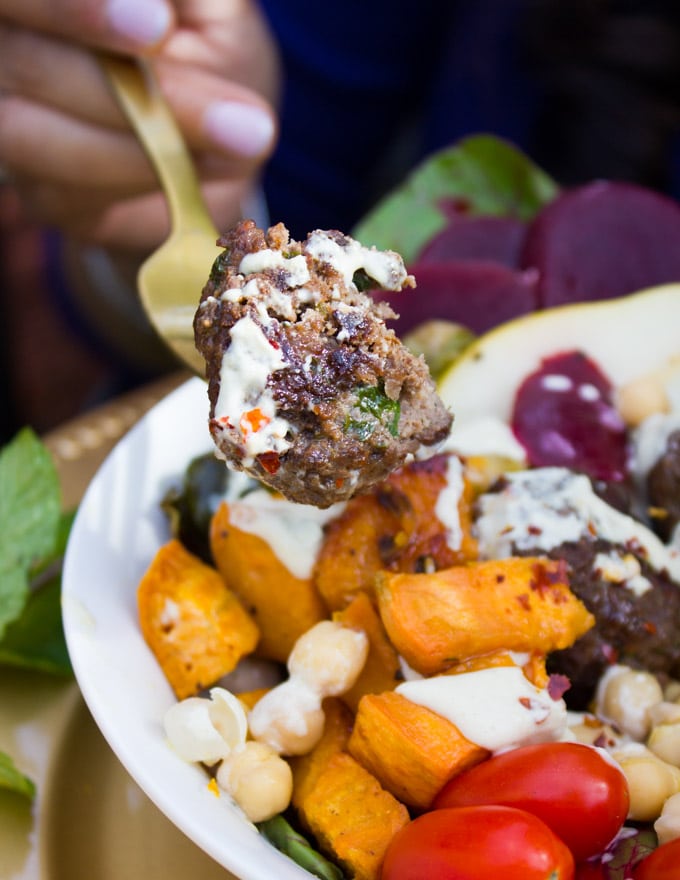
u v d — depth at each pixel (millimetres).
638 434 301
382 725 246
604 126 454
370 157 554
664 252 353
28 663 286
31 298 644
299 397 230
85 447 353
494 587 260
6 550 287
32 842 261
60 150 373
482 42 492
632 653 271
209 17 420
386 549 271
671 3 440
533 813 236
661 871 227
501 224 384
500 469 287
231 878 257
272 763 249
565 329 309
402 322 335
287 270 236
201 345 237
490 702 248
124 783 274
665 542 290
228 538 274
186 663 266
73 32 323
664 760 258
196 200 301
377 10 515
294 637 274
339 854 241
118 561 276
